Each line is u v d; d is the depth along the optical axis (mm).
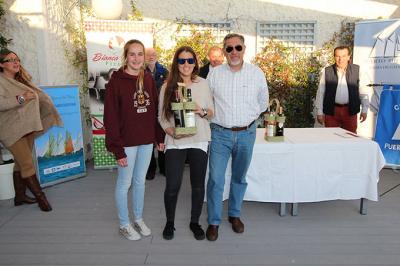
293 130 3713
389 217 3229
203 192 2766
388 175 4500
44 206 3432
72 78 5062
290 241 2783
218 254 2590
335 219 3191
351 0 5438
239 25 5605
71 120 4379
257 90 2633
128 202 3617
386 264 2455
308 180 3090
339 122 4293
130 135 2557
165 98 2566
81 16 5297
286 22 5547
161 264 2467
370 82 4805
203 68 4031
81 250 2676
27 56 4309
